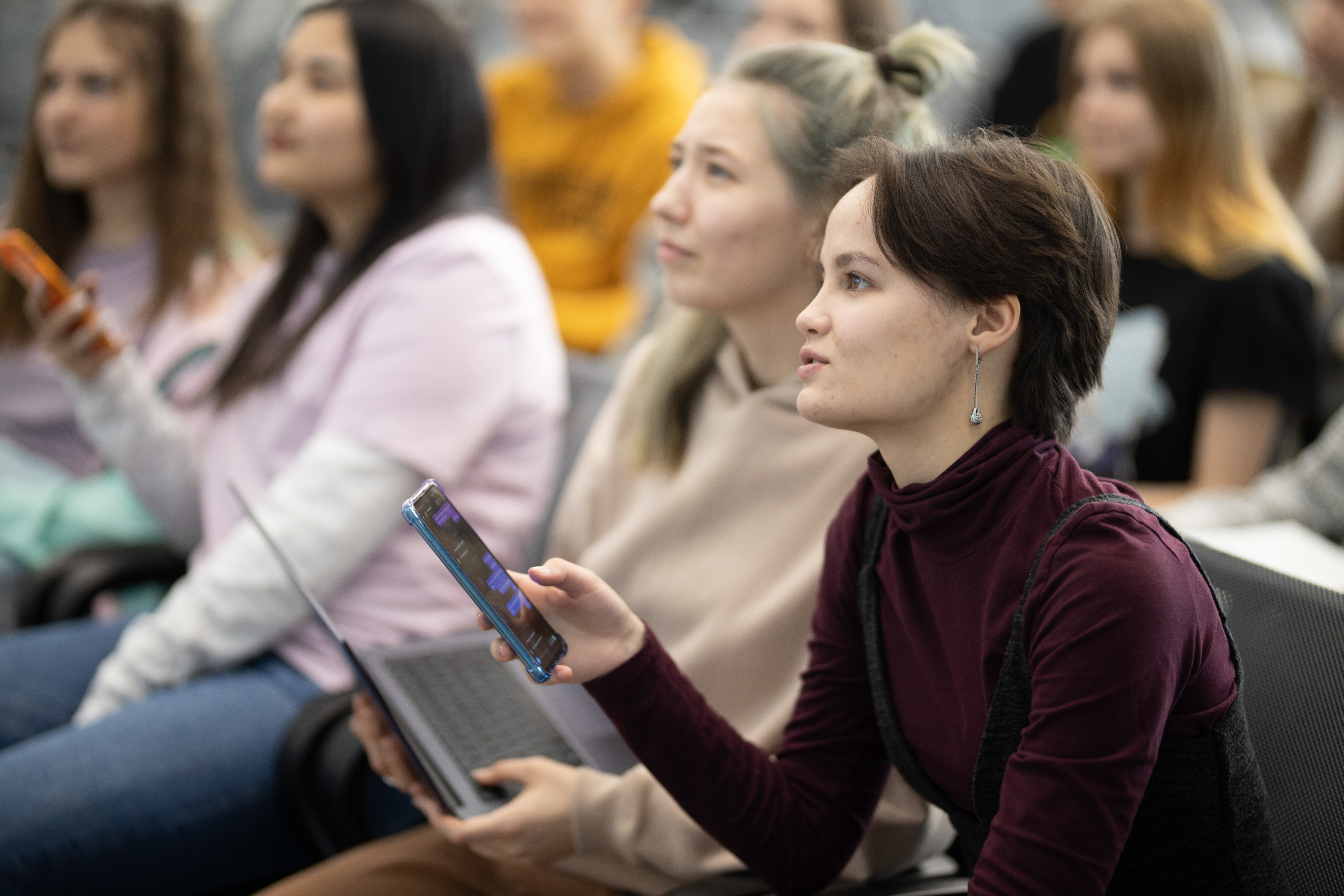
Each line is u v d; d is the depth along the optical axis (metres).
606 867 1.63
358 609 2.17
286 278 2.44
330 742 1.88
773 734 1.56
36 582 2.57
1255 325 2.92
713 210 1.57
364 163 2.31
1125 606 0.99
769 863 1.34
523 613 1.19
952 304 1.06
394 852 1.69
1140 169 3.08
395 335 2.16
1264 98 3.91
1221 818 1.11
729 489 1.73
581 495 2.00
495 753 1.69
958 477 1.09
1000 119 5.12
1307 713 1.25
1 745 2.21
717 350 1.83
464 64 2.34
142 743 1.94
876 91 1.56
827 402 1.10
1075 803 1.00
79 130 2.98
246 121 5.48
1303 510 2.32
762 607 1.64
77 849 1.82
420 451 2.12
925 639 1.20
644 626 1.31
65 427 3.10
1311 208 3.78
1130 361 2.92
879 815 1.49
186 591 2.14
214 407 2.43
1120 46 3.01
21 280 2.97
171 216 3.06
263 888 2.09
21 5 5.30
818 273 1.36
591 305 4.04
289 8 5.67
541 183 4.16
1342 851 1.19
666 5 6.22
